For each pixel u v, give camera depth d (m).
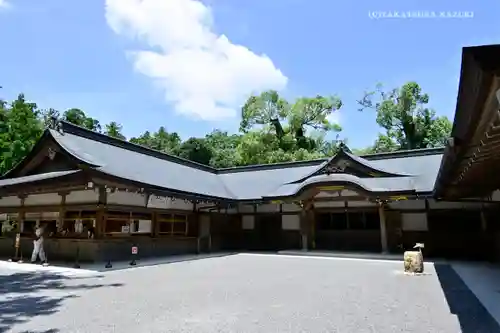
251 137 35.81
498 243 12.03
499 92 2.62
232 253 16.94
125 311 5.49
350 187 14.79
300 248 17.58
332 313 5.32
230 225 19.06
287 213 18.20
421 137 35.25
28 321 4.98
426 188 14.02
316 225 17.34
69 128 14.37
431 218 14.73
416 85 35.41
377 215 16.16
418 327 4.56
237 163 36.03
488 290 7.13
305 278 8.91
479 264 12.01
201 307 5.74
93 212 12.23
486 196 12.74
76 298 6.52
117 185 11.73
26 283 8.27
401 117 35.81
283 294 6.82
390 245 15.09
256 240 18.78
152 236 14.20
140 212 13.79
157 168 16.72
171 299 6.38
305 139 37.28
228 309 5.60
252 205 19.17
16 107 26.41
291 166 21.80
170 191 13.66
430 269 10.58
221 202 16.97
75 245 12.36
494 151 5.02
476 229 13.92
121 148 16.56
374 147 38.81
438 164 16.48
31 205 14.31
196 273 9.90
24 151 24.33
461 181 8.43
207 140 46.38
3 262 12.84
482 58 2.37
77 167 12.70
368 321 4.87
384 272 9.94
